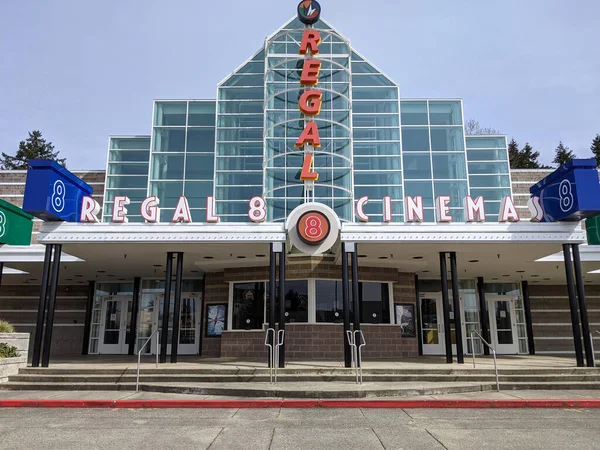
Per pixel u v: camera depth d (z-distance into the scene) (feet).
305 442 25.16
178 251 56.34
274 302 49.70
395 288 68.90
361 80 93.66
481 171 93.30
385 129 90.79
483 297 78.28
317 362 54.34
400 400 36.09
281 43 93.66
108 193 90.94
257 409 34.45
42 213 49.78
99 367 47.88
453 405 35.37
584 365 48.75
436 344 77.10
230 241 51.31
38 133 216.74
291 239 51.11
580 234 50.93
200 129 92.89
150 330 79.00
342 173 85.51
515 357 67.82
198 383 42.70
